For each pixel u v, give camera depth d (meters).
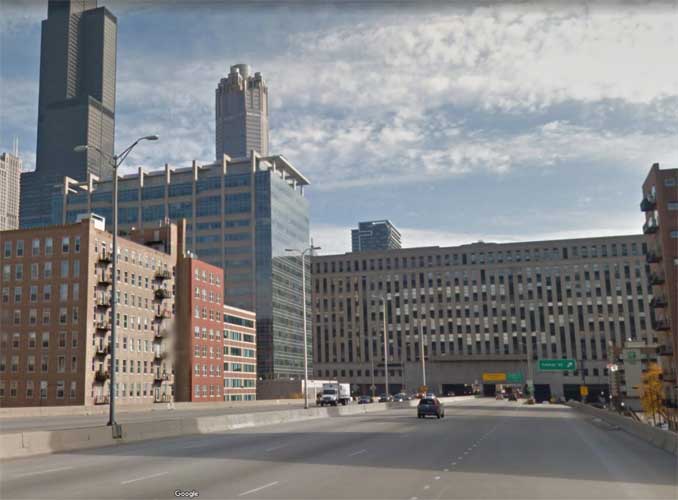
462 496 13.62
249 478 16.42
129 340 97.06
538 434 34.09
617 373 104.25
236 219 169.12
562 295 179.12
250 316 144.00
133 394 96.81
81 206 173.88
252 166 171.75
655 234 91.06
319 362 190.25
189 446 27.12
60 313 89.62
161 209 172.50
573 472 17.94
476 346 181.50
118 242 96.31
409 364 166.38
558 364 135.75
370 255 192.50
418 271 188.50
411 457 21.64
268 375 163.75
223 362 126.06
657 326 87.81
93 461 21.22
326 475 16.95
